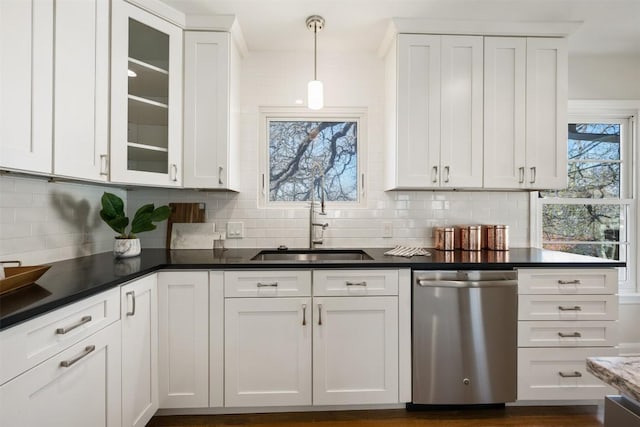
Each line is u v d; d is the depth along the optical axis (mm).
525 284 1814
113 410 1354
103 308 1300
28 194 1565
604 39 2311
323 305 1771
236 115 2264
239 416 1826
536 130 2150
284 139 2529
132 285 1487
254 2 1906
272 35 2236
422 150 2117
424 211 2473
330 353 1782
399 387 1796
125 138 1723
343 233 2451
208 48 2043
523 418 1834
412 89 2107
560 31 2123
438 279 1783
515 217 2498
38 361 979
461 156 2127
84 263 1746
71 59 1419
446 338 1783
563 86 2156
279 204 2516
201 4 1917
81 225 1944
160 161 1946
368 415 1849
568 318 1819
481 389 1789
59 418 1065
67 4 1395
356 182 2547
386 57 2377
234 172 2215
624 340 2531
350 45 2365
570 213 2600
